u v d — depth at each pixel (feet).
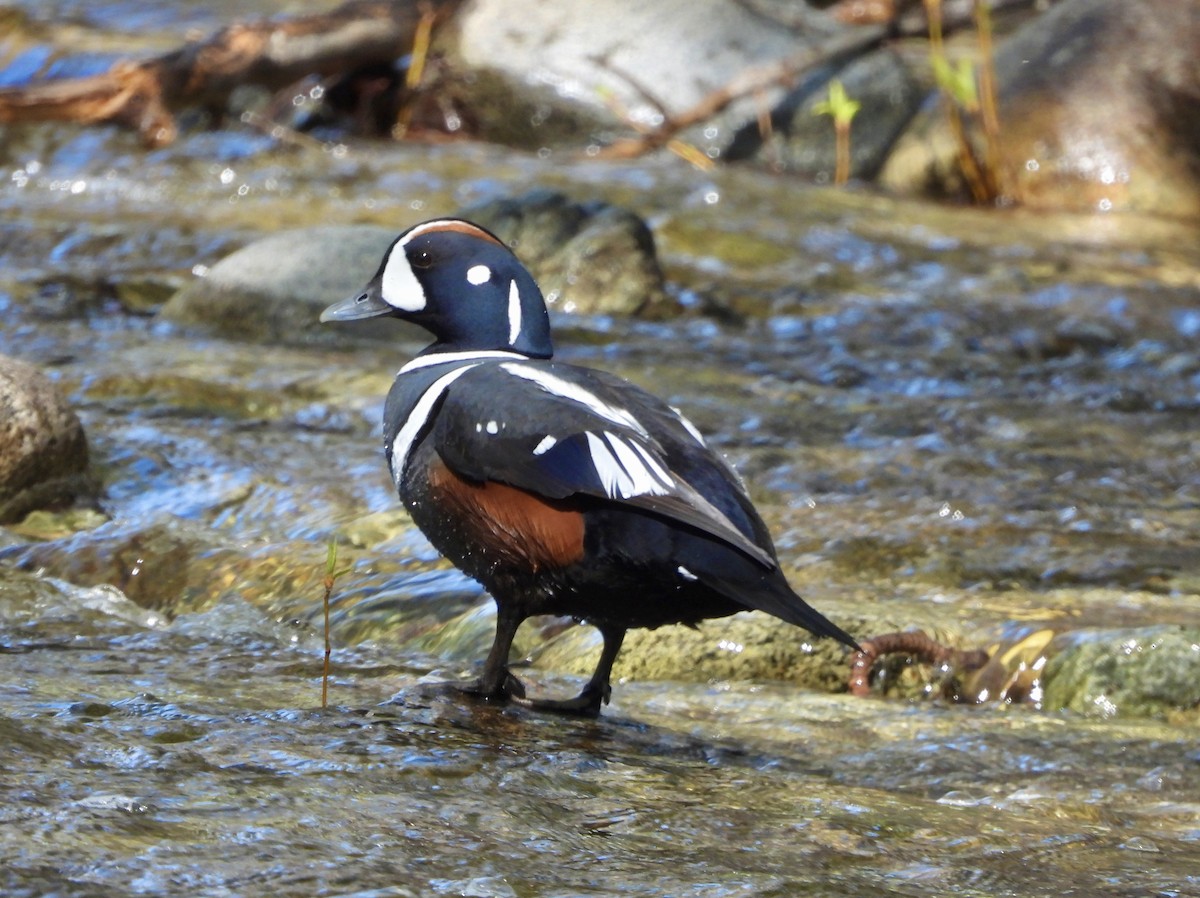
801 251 65.67
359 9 80.59
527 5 82.43
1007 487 40.78
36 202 66.85
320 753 19.70
